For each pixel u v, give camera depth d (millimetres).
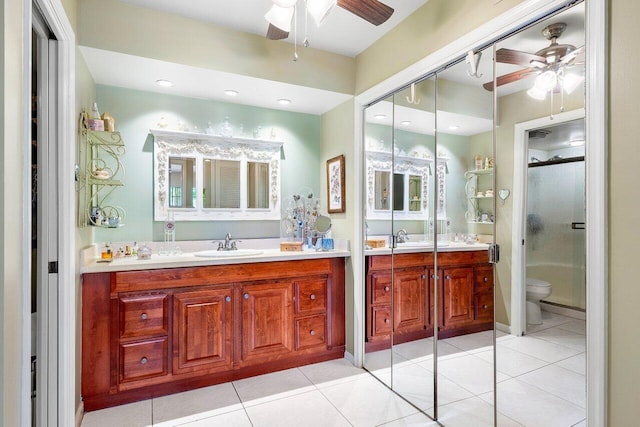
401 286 2482
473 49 1824
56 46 1737
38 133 1716
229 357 2510
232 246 2982
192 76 2480
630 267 1169
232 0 2113
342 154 3066
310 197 3422
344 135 3037
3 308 921
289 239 3311
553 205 1589
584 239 1464
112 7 2102
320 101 3031
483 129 1887
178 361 2350
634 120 1157
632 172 1162
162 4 2160
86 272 2068
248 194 3162
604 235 1229
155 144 2812
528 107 1664
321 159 3457
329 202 3273
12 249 976
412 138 2344
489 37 1722
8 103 944
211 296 2447
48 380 1724
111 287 2166
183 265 2326
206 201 2998
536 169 1655
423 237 2316
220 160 3051
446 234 2154
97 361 2141
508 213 1798
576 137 1475
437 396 2182
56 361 1736
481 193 1932
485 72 1831
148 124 2797
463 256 2029
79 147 2045
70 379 1780
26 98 1071
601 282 1234
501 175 1819
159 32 2219
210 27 2369
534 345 1678
